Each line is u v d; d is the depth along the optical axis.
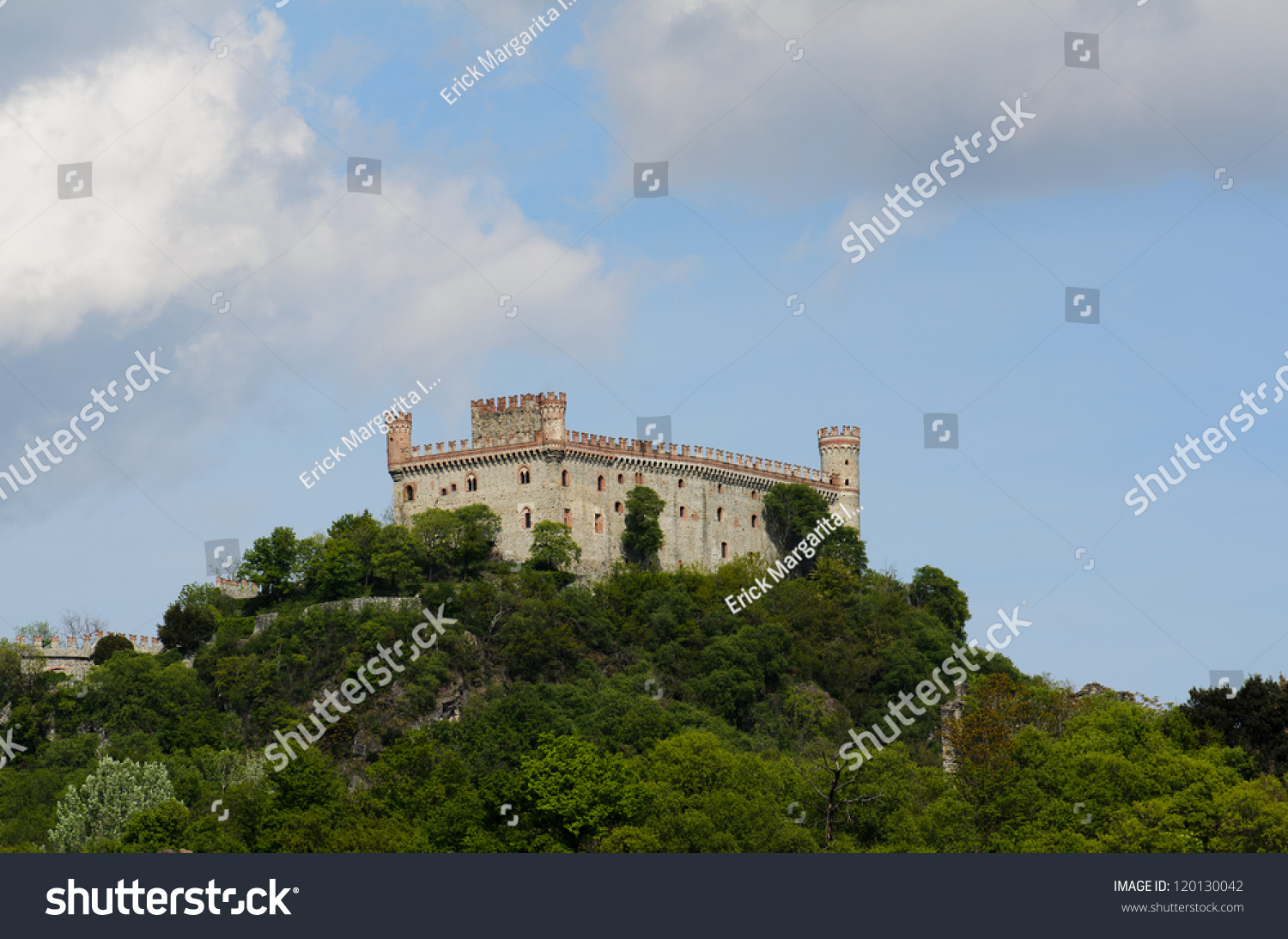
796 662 189.00
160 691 177.00
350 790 158.00
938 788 132.75
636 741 160.88
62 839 135.50
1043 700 159.88
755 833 120.69
